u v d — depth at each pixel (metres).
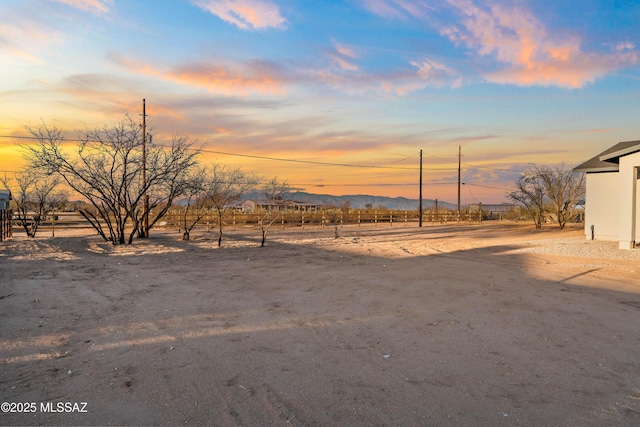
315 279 9.93
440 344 5.28
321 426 3.29
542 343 5.30
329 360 4.73
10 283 9.26
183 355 4.86
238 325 6.10
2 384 4.05
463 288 8.80
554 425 3.31
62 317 6.48
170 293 8.32
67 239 20.83
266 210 32.78
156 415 3.46
